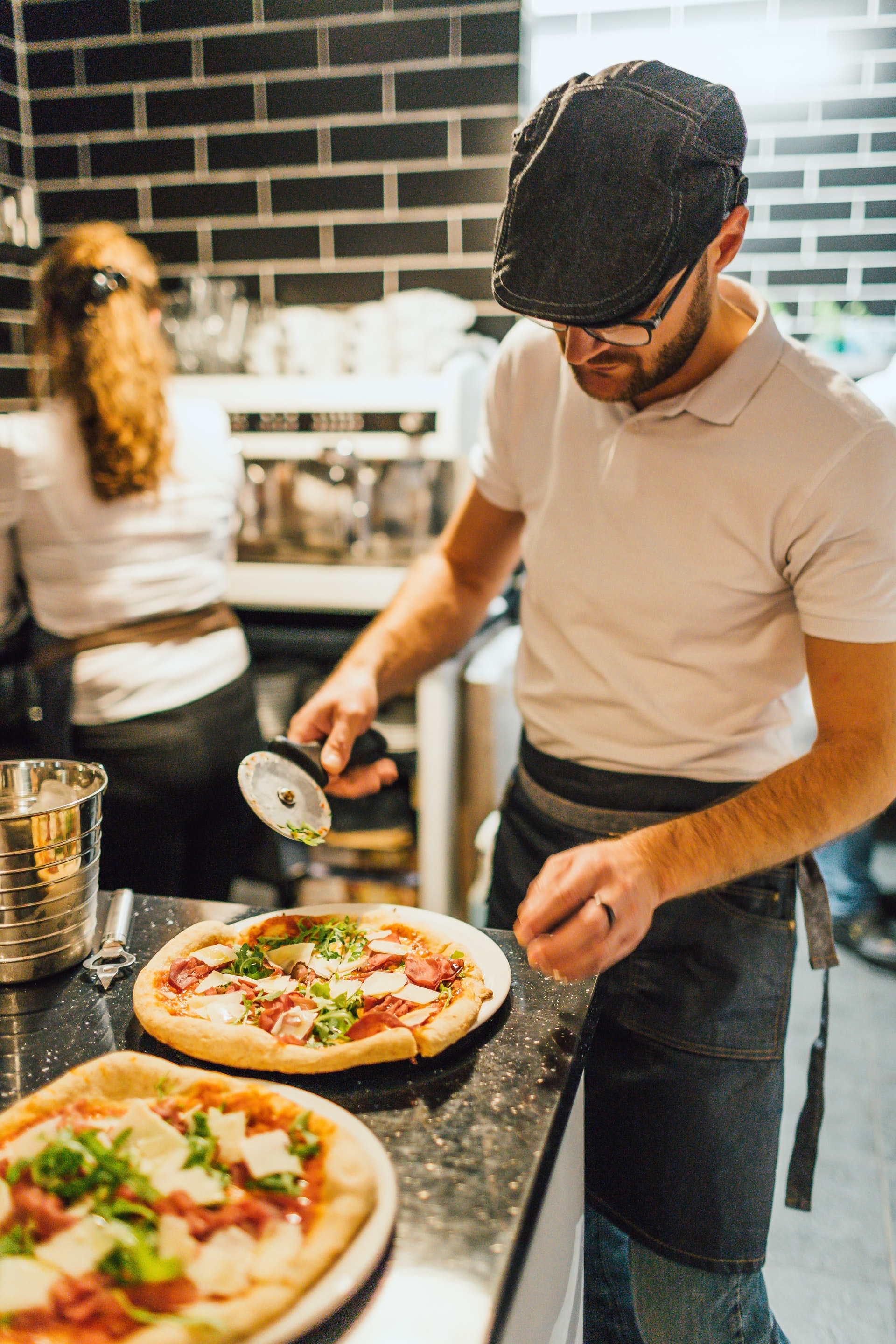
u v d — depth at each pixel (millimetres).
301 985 889
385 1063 784
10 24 2775
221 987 881
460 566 1420
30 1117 687
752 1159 1118
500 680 2211
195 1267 566
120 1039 826
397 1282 582
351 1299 570
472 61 2520
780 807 941
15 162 2852
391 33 2551
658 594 1151
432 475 2246
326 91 2629
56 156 2871
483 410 1357
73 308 1580
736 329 1130
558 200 890
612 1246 1266
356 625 2520
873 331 2773
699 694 1165
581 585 1206
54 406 1621
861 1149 1913
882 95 2664
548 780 1277
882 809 1002
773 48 2672
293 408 2275
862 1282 1630
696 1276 1120
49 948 908
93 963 930
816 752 1005
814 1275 1645
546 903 832
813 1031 2279
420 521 2279
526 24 2535
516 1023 843
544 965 803
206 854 1933
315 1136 671
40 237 2924
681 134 879
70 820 905
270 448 2293
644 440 1120
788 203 2812
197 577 1804
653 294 890
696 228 891
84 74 2791
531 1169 673
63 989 903
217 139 2738
